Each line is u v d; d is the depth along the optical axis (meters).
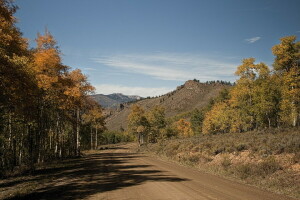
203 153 24.06
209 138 33.69
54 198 9.95
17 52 13.07
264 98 36.09
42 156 26.55
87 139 68.81
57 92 23.20
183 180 13.90
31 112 18.97
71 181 14.19
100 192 10.88
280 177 12.28
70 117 33.47
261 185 12.05
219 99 62.62
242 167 15.03
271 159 14.78
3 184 13.99
